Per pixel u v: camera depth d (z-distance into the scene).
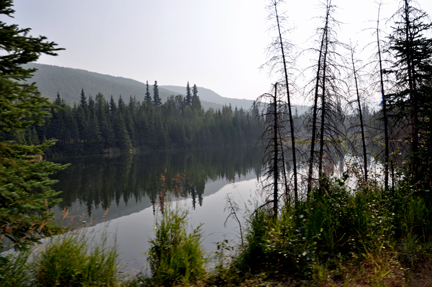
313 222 4.92
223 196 16.52
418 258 3.67
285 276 3.95
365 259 3.96
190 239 5.11
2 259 3.40
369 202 5.68
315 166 8.37
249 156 58.28
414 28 7.84
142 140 87.69
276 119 8.38
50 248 3.96
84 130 72.75
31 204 3.40
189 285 4.23
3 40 3.36
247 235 5.91
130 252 7.32
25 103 3.46
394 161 8.76
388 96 7.93
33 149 3.84
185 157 59.72
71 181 28.56
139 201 18.50
